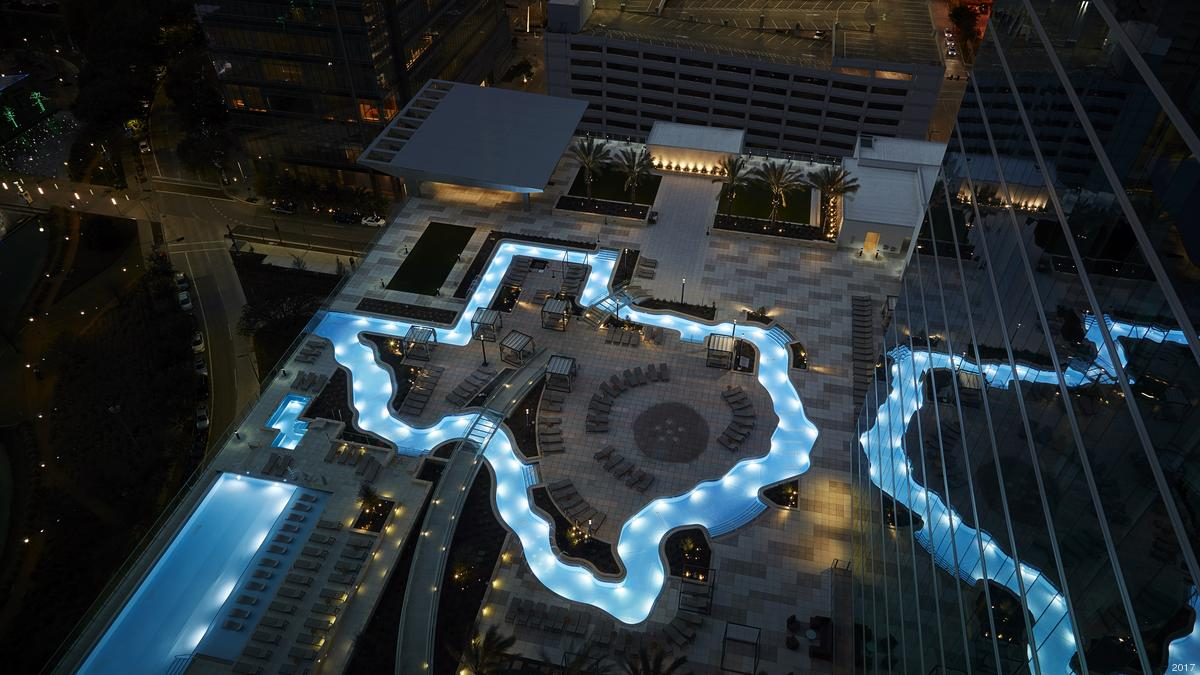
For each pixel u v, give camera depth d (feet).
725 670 182.19
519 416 245.86
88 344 318.24
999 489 120.88
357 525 214.48
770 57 417.49
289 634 190.80
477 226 319.06
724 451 233.96
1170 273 81.76
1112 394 91.86
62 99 470.39
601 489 223.71
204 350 314.96
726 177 337.11
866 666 172.96
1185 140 80.74
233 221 380.78
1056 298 110.42
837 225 313.53
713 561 204.95
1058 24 119.85
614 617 193.26
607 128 471.21
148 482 266.77
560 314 270.46
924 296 178.40
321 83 355.97
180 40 451.12
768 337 270.67
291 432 243.19
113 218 383.04
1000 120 143.74
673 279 292.40
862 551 193.06
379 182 390.42
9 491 266.16
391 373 259.60
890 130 420.77
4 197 395.34
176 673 184.55
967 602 126.31
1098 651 87.61
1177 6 82.53
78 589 236.43
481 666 173.06
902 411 182.19
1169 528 76.84
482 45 469.98
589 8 456.04
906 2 469.98
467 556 206.39
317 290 339.16
